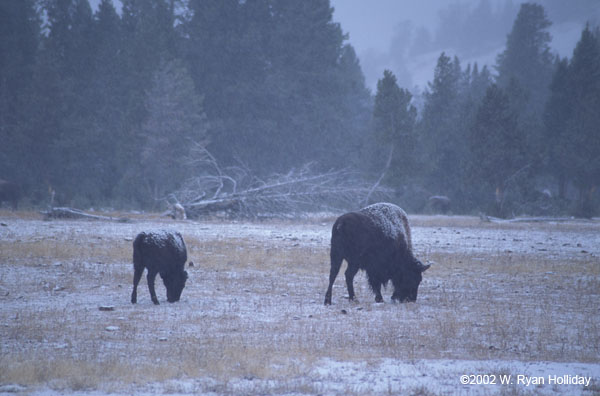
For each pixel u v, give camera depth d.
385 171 131.00
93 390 15.01
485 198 150.00
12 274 36.38
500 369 17.48
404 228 31.66
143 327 23.38
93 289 33.00
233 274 39.34
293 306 28.73
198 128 146.50
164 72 139.00
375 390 15.20
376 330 23.33
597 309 28.78
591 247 59.69
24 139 142.88
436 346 20.84
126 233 63.81
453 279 38.81
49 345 20.03
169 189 140.00
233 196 98.44
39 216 86.69
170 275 29.67
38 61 147.75
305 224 89.69
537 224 99.12
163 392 14.94
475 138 130.38
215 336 21.89
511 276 40.09
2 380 15.48
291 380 16.14
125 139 141.62
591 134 141.75
